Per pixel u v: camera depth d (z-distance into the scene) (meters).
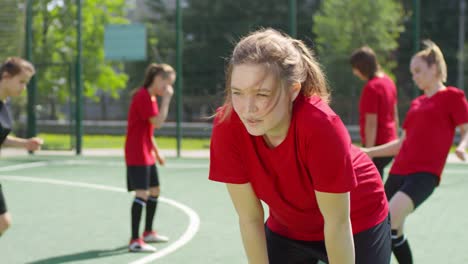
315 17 25.22
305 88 2.07
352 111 22.19
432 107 3.98
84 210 7.30
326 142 2.01
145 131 5.34
